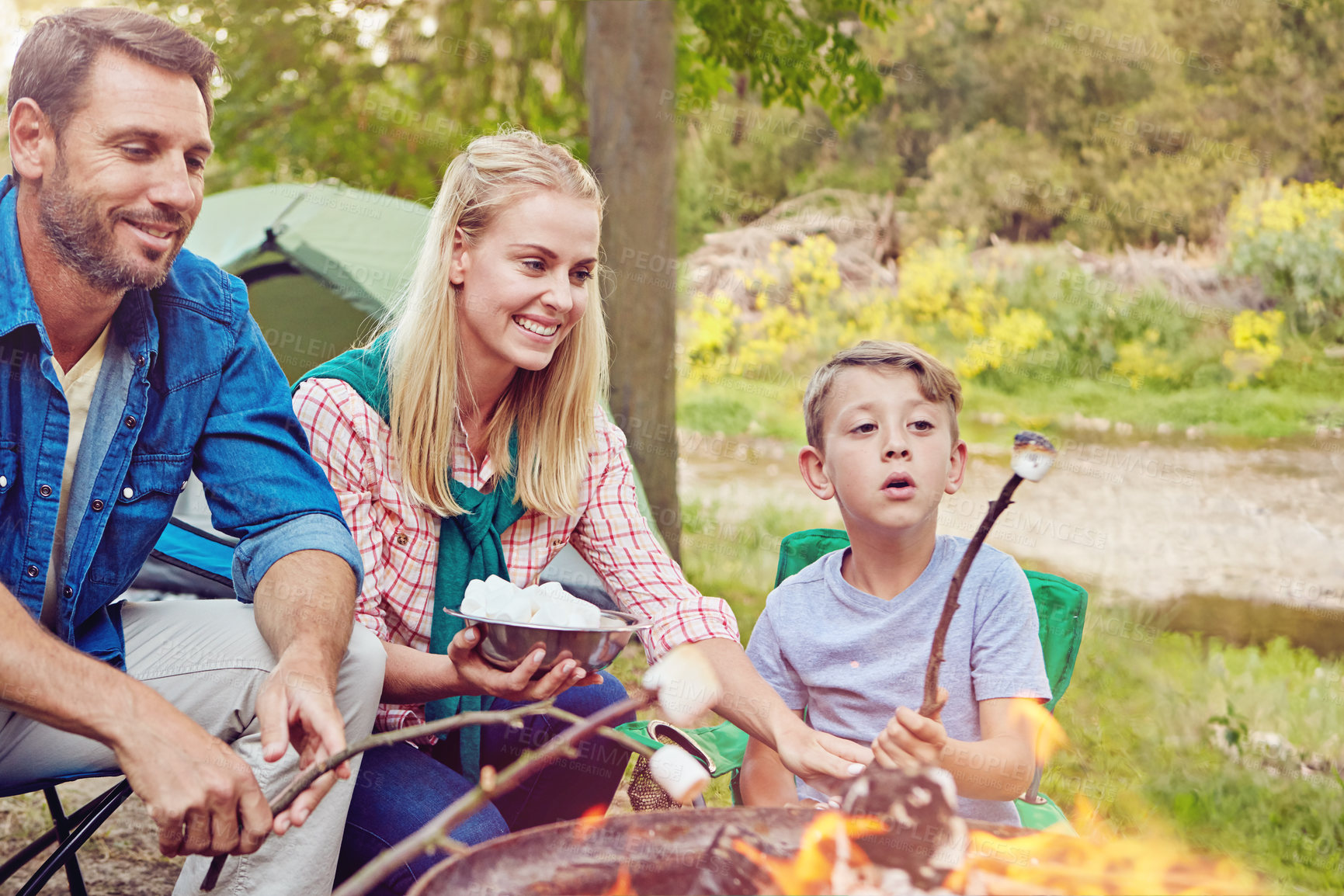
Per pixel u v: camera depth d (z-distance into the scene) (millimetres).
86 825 1504
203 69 1504
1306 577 5211
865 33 13406
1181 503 6574
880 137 13219
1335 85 12242
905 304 11047
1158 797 2744
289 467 1657
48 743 1479
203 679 1522
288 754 1438
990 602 1800
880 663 1824
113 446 1579
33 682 1262
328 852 1419
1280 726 3221
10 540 1514
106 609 1625
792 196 13000
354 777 1465
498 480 1907
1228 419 8820
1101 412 9195
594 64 4922
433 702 1852
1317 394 9289
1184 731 3168
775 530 5891
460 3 9172
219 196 4984
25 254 1511
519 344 1793
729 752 1949
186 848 1250
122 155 1434
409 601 1887
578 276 1829
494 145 1824
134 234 1463
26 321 1472
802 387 9977
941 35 13305
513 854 1052
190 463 1665
